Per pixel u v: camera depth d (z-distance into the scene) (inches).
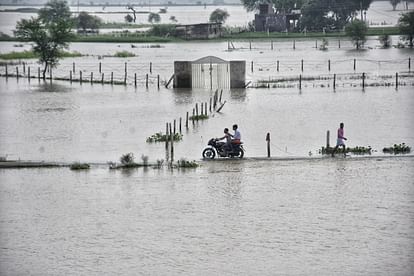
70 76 7736.2
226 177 3110.2
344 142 3909.9
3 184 3073.3
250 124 4598.9
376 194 2785.4
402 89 6284.5
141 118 4975.4
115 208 2674.7
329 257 2135.8
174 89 6850.4
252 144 3905.0
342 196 2768.2
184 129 4451.3
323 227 2406.5
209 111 5251.0
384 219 2475.4
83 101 5984.3
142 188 2960.1
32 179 3159.5
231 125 4574.3
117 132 4392.2
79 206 2714.1
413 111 4980.3
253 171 3213.6
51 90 6914.4
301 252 2181.3
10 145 4003.4
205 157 3531.0
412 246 2213.3
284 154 3617.1
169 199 2783.0
